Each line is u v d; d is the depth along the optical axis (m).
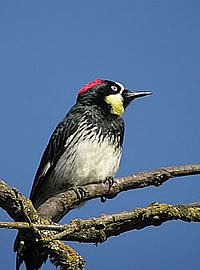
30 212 7.23
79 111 12.38
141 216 7.65
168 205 7.86
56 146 12.10
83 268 7.49
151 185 9.44
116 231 7.79
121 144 12.25
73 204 9.40
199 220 7.85
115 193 9.66
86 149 11.58
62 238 7.48
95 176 11.67
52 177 12.04
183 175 9.27
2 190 7.02
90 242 7.70
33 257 8.59
